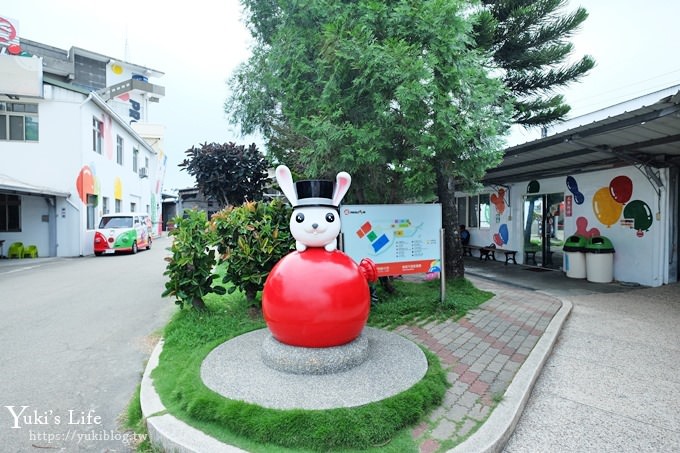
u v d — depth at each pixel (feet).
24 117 48.39
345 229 17.44
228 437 8.55
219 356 12.38
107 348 15.38
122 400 11.37
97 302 22.85
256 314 17.87
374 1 15.01
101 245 48.93
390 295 20.90
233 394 9.78
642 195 26.71
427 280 25.67
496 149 16.72
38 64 47.21
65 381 12.54
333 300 10.85
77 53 101.55
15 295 24.72
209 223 18.10
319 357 10.90
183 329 15.60
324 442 8.20
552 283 28.45
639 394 11.38
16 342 15.99
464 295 21.65
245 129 29.86
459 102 15.75
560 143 22.36
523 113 31.55
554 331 16.08
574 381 12.26
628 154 24.23
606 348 15.08
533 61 30.35
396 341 13.69
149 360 13.30
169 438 8.55
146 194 86.69
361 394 9.76
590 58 30.66
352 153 15.57
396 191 20.43
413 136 15.15
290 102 18.74
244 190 42.63
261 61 25.30
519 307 20.12
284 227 18.65
